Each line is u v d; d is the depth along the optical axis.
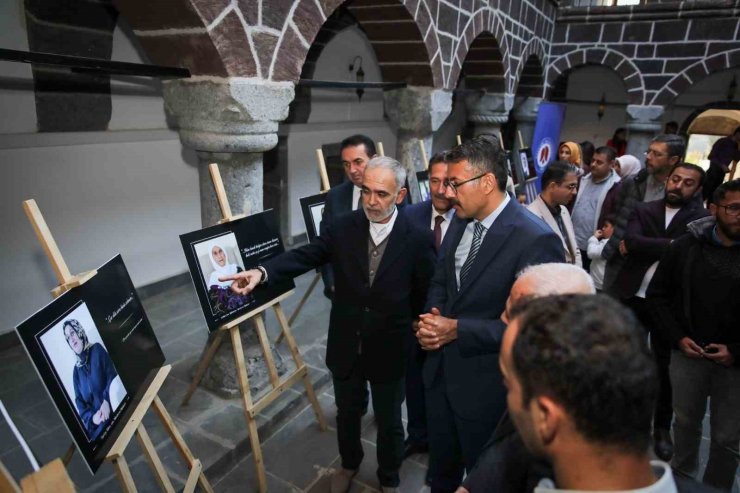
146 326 1.72
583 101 8.96
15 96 2.98
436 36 3.96
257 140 2.35
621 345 0.60
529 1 6.09
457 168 1.60
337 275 1.97
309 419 2.72
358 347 1.93
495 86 5.83
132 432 1.42
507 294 1.59
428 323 1.60
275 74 2.35
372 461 2.39
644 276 2.49
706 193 3.14
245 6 2.14
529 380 0.64
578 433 0.61
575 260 2.83
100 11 3.28
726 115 5.83
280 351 3.23
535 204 2.74
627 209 2.82
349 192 2.73
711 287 1.83
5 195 3.07
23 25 2.91
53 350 1.21
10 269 3.17
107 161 3.64
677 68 6.89
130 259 3.98
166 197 4.19
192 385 2.53
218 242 2.17
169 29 2.11
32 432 2.39
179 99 2.30
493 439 1.05
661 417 2.45
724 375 1.86
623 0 7.87
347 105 6.05
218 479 2.26
